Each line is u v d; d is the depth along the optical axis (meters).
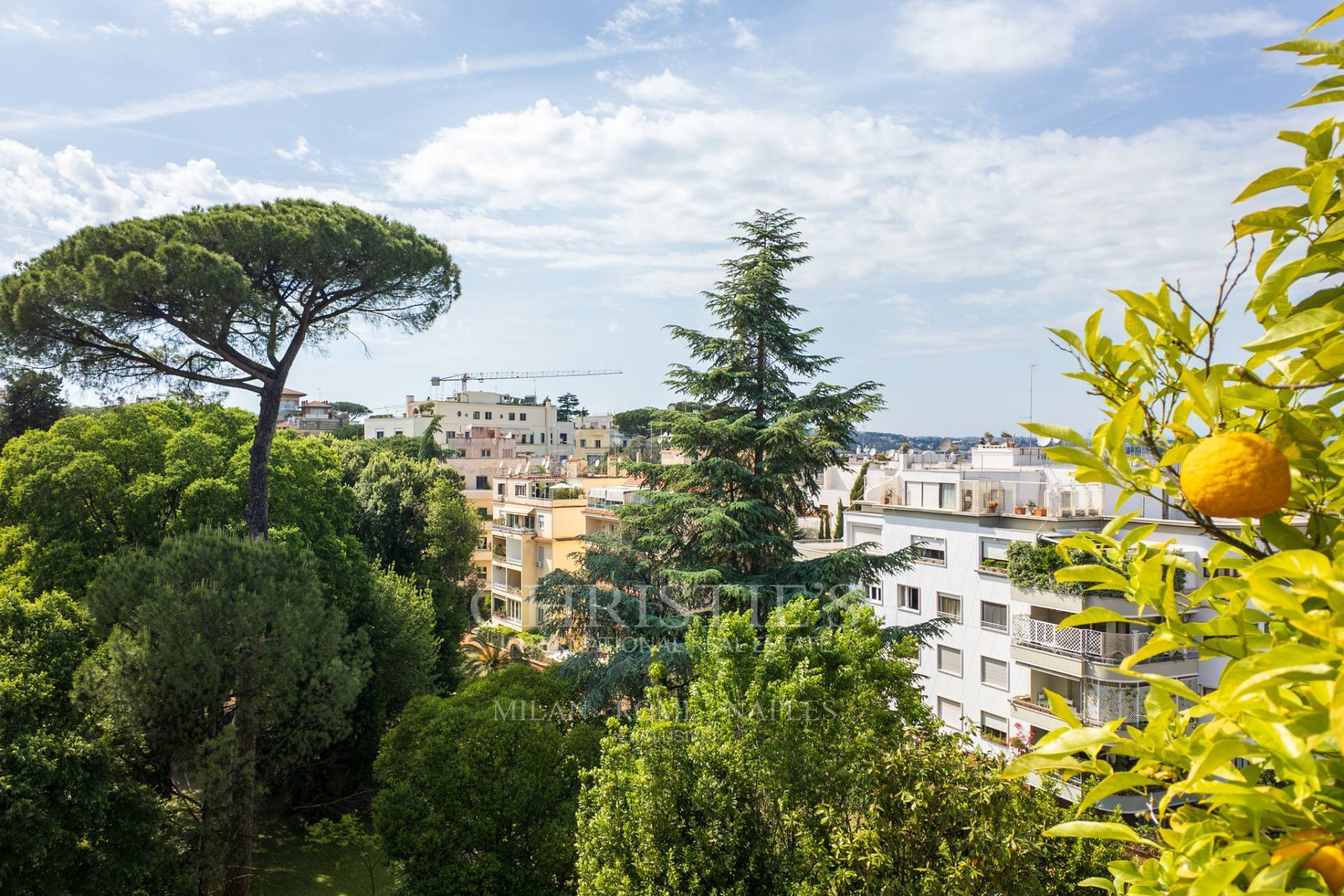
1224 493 1.60
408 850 17.61
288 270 23.45
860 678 14.81
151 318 21.59
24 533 22.42
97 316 20.89
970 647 27.16
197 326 21.62
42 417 34.66
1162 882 1.90
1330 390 1.90
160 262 20.31
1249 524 1.95
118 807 16.36
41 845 14.28
